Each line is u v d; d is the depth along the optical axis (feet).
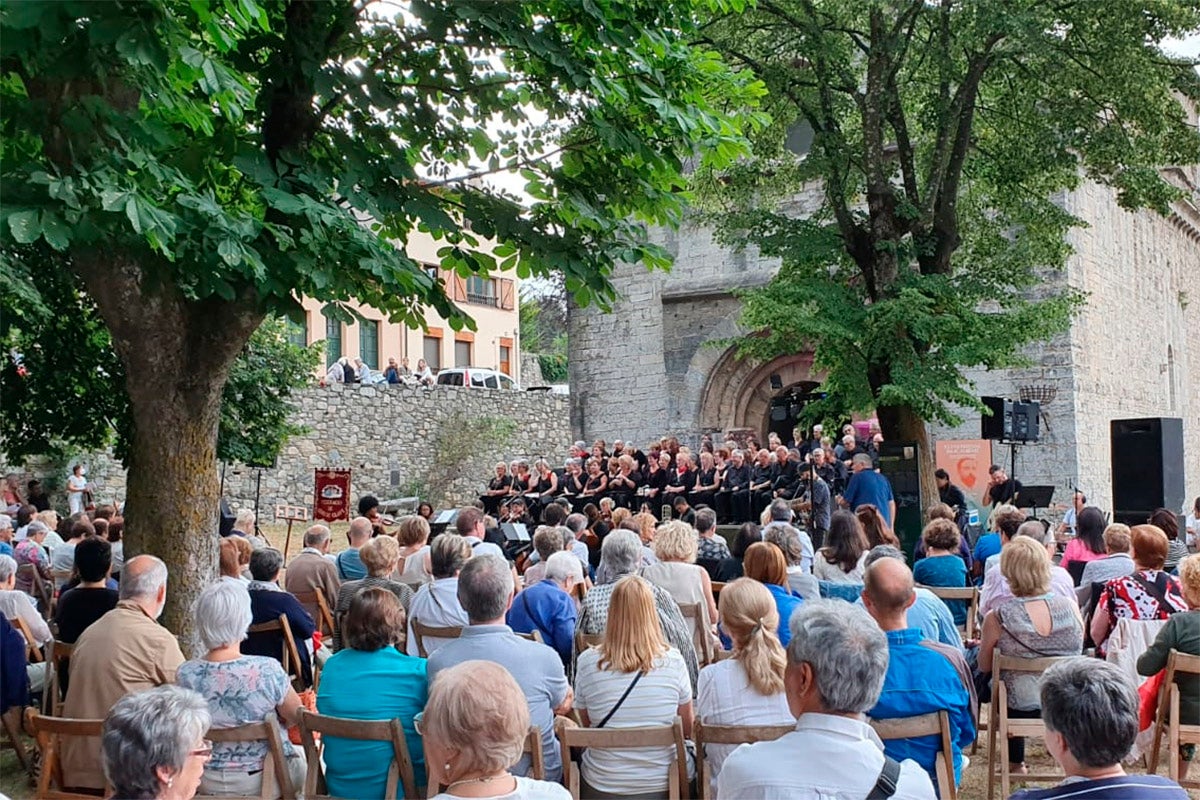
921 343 51.96
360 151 24.17
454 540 22.95
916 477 50.49
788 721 15.81
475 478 98.02
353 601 16.63
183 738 10.99
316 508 61.62
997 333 49.90
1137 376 85.46
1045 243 56.39
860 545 26.08
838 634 10.92
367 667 16.21
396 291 24.11
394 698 16.01
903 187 55.83
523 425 104.47
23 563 35.81
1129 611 22.50
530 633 21.62
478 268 26.99
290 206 21.12
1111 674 10.72
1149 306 91.20
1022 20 47.01
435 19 23.49
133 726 10.91
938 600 20.77
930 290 50.65
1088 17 49.85
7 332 31.63
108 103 19.85
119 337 22.94
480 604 16.90
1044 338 51.57
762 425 83.10
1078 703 10.54
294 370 58.18
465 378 122.11
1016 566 20.39
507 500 62.34
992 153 56.13
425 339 138.82
